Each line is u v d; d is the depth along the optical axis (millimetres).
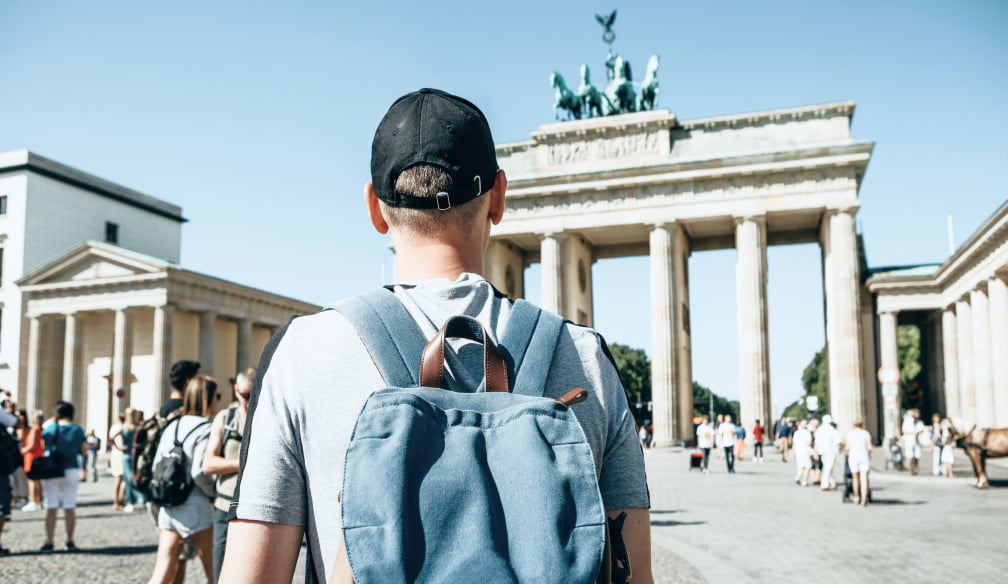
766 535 19516
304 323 2180
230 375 87000
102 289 78500
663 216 73688
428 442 1776
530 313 2258
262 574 1964
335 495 1994
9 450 16875
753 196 71812
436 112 2371
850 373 67500
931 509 24391
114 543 19219
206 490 9227
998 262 52906
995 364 54719
